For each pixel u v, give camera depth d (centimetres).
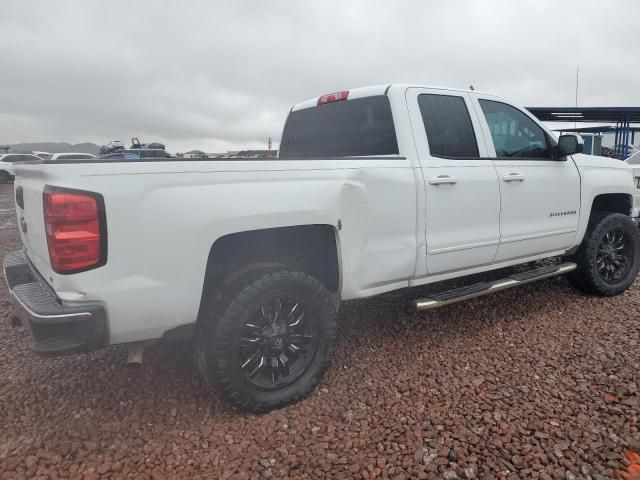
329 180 300
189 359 359
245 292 273
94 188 234
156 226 248
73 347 239
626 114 2147
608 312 442
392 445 259
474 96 397
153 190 247
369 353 370
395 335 401
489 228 388
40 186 261
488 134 398
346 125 396
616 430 267
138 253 245
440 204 354
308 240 327
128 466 245
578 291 496
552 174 431
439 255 360
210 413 292
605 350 364
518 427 271
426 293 486
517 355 361
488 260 397
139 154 1795
